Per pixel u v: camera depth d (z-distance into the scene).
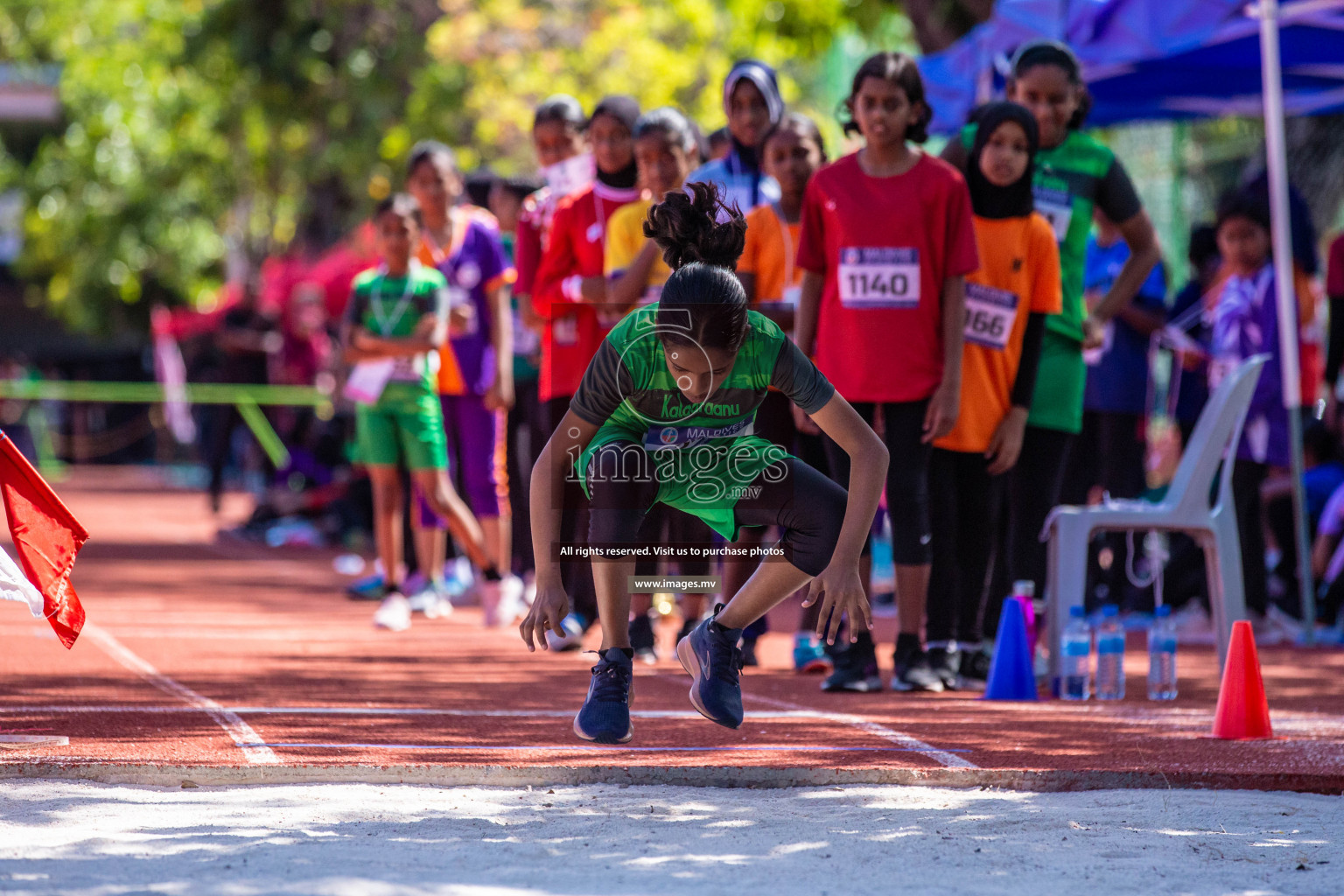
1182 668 18.84
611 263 17.97
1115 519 16.48
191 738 11.74
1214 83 28.52
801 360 10.70
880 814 9.85
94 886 7.61
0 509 39.94
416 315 21.72
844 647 16.02
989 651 17.47
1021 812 9.98
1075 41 24.52
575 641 19.03
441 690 15.28
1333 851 9.09
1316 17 24.02
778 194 18.17
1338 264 24.11
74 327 78.75
